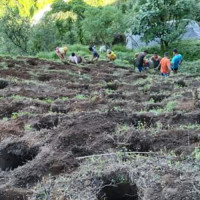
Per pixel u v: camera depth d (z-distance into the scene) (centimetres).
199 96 727
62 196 374
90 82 1246
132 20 2448
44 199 372
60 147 497
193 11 2409
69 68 1544
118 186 404
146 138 508
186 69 1872
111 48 2734
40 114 653
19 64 1511
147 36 2392
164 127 576
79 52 2381
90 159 452
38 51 2558
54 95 925
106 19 2869
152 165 414
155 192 360
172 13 2345
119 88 1079
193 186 360
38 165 442
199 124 580
